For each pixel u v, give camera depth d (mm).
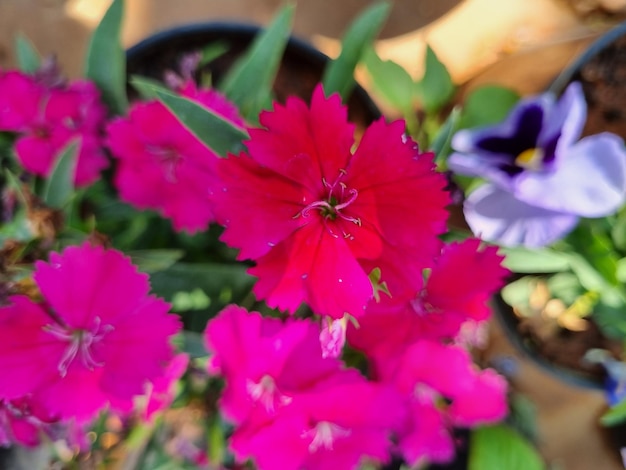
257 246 85
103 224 144
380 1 198
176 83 142
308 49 162
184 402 129
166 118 118
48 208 114
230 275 125
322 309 86
